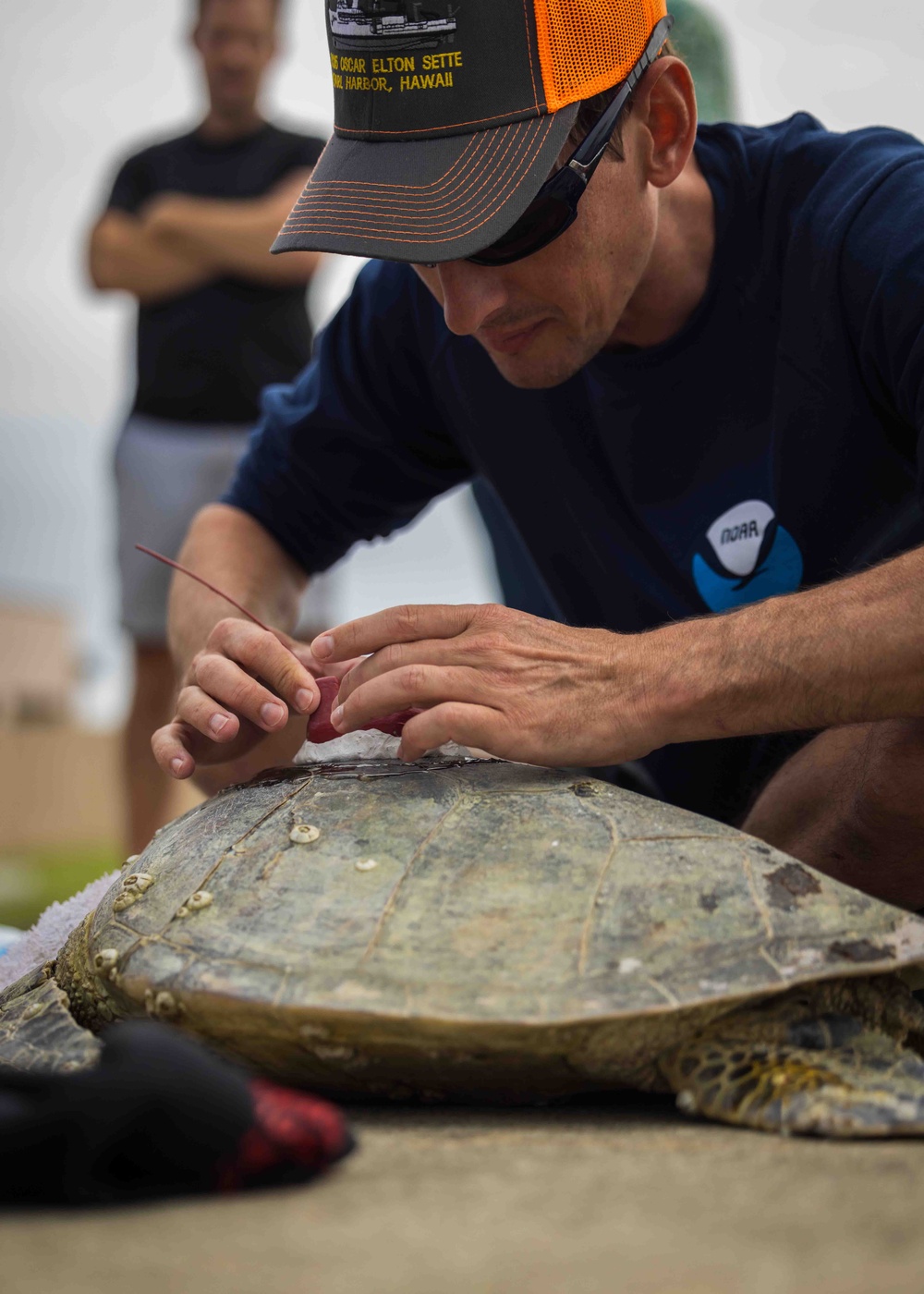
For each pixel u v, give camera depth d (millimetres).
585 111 1086
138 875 1056
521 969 923
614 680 1021
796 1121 875
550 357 1163
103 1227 764
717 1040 935
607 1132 897
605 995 908
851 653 1002
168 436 2074
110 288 2098
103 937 1021
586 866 970
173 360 2074
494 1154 854
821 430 1191
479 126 1079
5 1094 812
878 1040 936
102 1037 1016
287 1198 793
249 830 1041
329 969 935
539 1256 723
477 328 1122
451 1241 739
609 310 1149
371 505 1470
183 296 2062
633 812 1010
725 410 1240
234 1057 979
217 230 2047
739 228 1216
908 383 1097
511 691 1020
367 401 1409
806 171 1202
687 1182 799
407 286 1372
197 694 1127
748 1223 749
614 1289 690
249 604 1351
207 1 2092
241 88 2113
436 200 1068
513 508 1364
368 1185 807
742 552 1247
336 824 1021
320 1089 1000
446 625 1051
